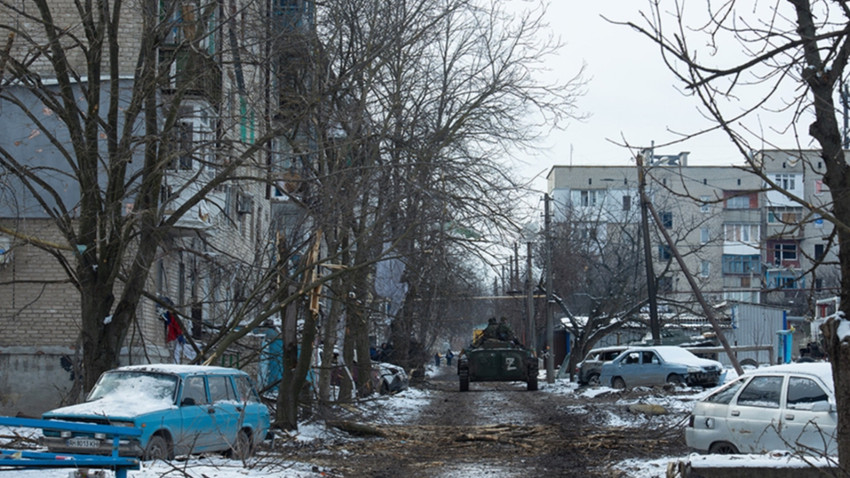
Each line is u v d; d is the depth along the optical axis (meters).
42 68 24.59
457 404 34.94
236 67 21.42
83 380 19.41
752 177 83.31
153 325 25.97
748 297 82.56
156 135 18.02
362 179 20.72
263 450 17.81
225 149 19.41
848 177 8.01
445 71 26.27
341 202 20.67
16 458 8.91
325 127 21.83
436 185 20.81
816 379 13.30
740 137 7.39
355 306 24.45
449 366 106.81
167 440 14.83
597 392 37.56
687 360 38.31
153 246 18.56
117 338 18.23
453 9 24.42
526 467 15.88
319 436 21.16
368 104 23.92
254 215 38.69
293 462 15.88
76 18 24.72
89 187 17.92
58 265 24.75
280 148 24.55
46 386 24.41
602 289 60.16
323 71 22.73
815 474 9.74
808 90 8.15
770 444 13.44
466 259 26.31
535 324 70.69
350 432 21.98
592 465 15.88
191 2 20.02
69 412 14.27
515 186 20.92
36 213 24.53
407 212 21.48
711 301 68.06
